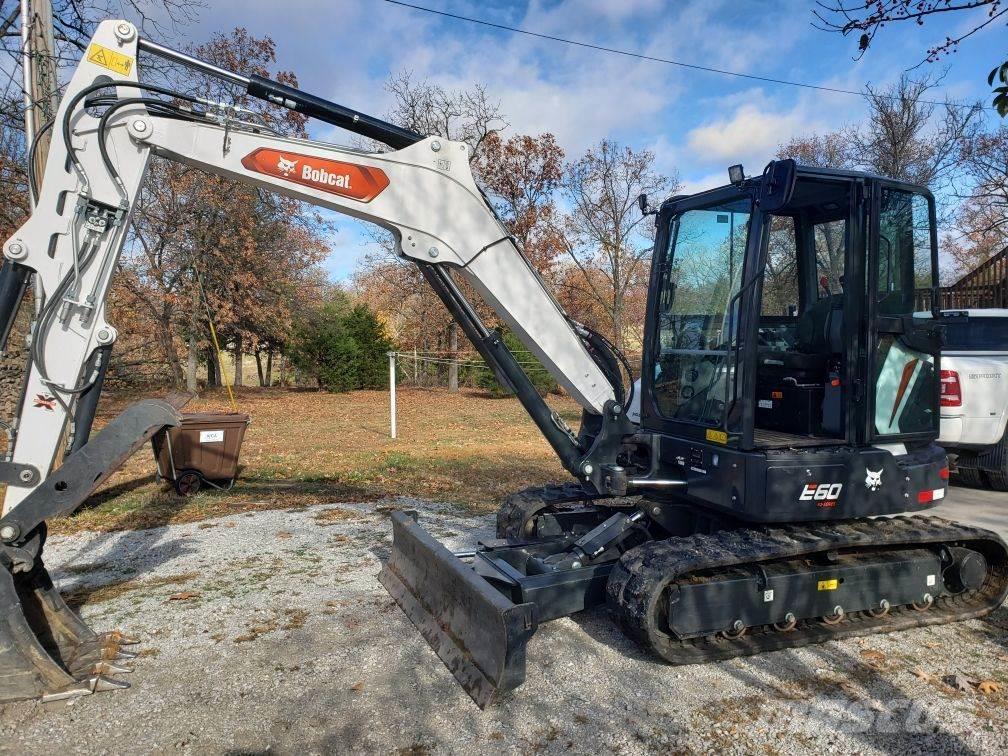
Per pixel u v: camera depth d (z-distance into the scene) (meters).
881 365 4.34
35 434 3.65
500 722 3.30
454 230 4.17
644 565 3.86
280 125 16.52
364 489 8.58
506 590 4.15
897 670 3.86
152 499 7.79
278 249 25.39
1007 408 7.89
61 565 5.60
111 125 3.69
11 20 8.56
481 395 25.56
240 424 8.35
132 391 22.97
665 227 4.80
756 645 3.98
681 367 4.61
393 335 33.09
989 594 4.68
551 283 24.47
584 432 4.85
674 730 3.24
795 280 5.14
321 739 3.15
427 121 23.00
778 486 3.94
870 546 4.54
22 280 3.65
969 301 15.44
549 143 23.30
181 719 3.31
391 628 4.32
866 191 4.16
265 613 4.57
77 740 3.13
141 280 22.66
